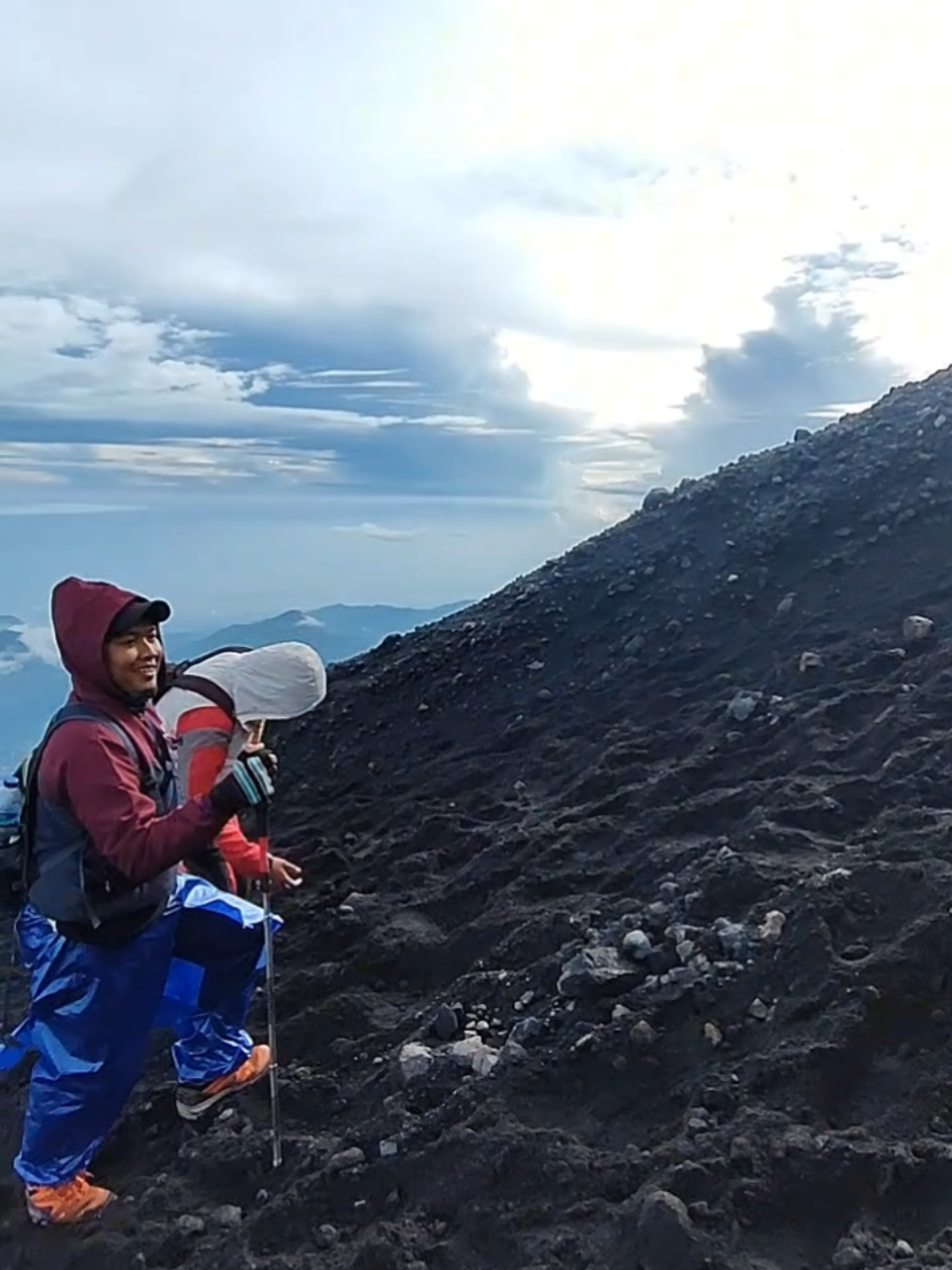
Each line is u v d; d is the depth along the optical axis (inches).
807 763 159.8
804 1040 99.0
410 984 144.3
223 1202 107.0
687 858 141.3
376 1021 134.9
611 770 185.2
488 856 166.7
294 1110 118.8
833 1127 92.0
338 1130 113.7
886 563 225.5
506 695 252.8
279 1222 99.5
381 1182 100.1
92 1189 109.6
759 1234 83.3
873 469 265.4
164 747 101.4
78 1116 103.0
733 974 111.1
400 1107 109.8
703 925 124.0
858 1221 83.0
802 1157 87.0
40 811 96.0
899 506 242.8
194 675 111.5
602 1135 98.9
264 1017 142.9
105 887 96.5
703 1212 84.4
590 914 135.0
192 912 109.7
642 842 154.9
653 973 117.6
